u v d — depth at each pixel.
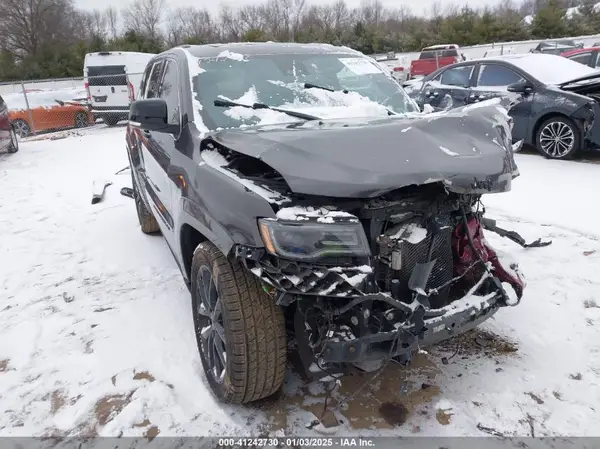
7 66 37.88
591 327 3.18
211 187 2.43
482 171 2.26
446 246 2.52
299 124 2.78
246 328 2.27
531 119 7.79
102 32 51.66
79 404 2.67
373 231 2.26
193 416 2.54
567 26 35.78
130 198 6.86
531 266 4.05
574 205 5.46
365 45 37.62
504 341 3.08
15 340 3.33
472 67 8.82
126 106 16.38
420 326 2.20
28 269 4.55
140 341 3.23
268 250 2.07
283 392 2.68
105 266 4.54
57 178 8.42
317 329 2.23
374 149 2.24
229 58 3.48
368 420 2.47
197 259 2.59
